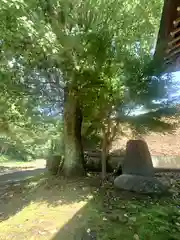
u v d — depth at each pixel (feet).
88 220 12.21
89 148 24.73
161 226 10.71
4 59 15.92
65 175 21.43
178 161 26.53
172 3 10.18
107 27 17.79
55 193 17.57
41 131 28.07
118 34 18.67
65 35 15.56
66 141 22.07
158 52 13.91
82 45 16.22
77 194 16.57
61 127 25.05
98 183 18.86
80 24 17.10
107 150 22.58
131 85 17.62
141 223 11.02
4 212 15.81
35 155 57.77
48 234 11.31
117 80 18.15
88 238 10.58
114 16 17.84
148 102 18.24
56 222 12.54
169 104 18.54
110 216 12.46
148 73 17.06
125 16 18.29
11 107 20.44
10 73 16.80
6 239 11.26
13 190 21.25
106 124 20.54
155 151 27.86
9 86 17.49
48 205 15.40
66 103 21.38
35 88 19.35
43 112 22.52
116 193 16.35
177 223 11.33
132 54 18.88
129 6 18.22
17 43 14.78
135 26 19.22
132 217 11.92
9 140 43.19
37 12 14.79
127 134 21.98
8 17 13.41
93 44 16.67
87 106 20.84
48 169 24.86
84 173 21.58
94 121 21.57
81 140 22.65
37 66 17.26
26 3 13.62
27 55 15.74
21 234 11.64
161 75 17.17
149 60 17.62
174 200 14.96
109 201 14.85
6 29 14.02
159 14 18.97
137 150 18.56
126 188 16.69
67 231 11.42
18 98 19.75
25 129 27.27
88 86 18.48
